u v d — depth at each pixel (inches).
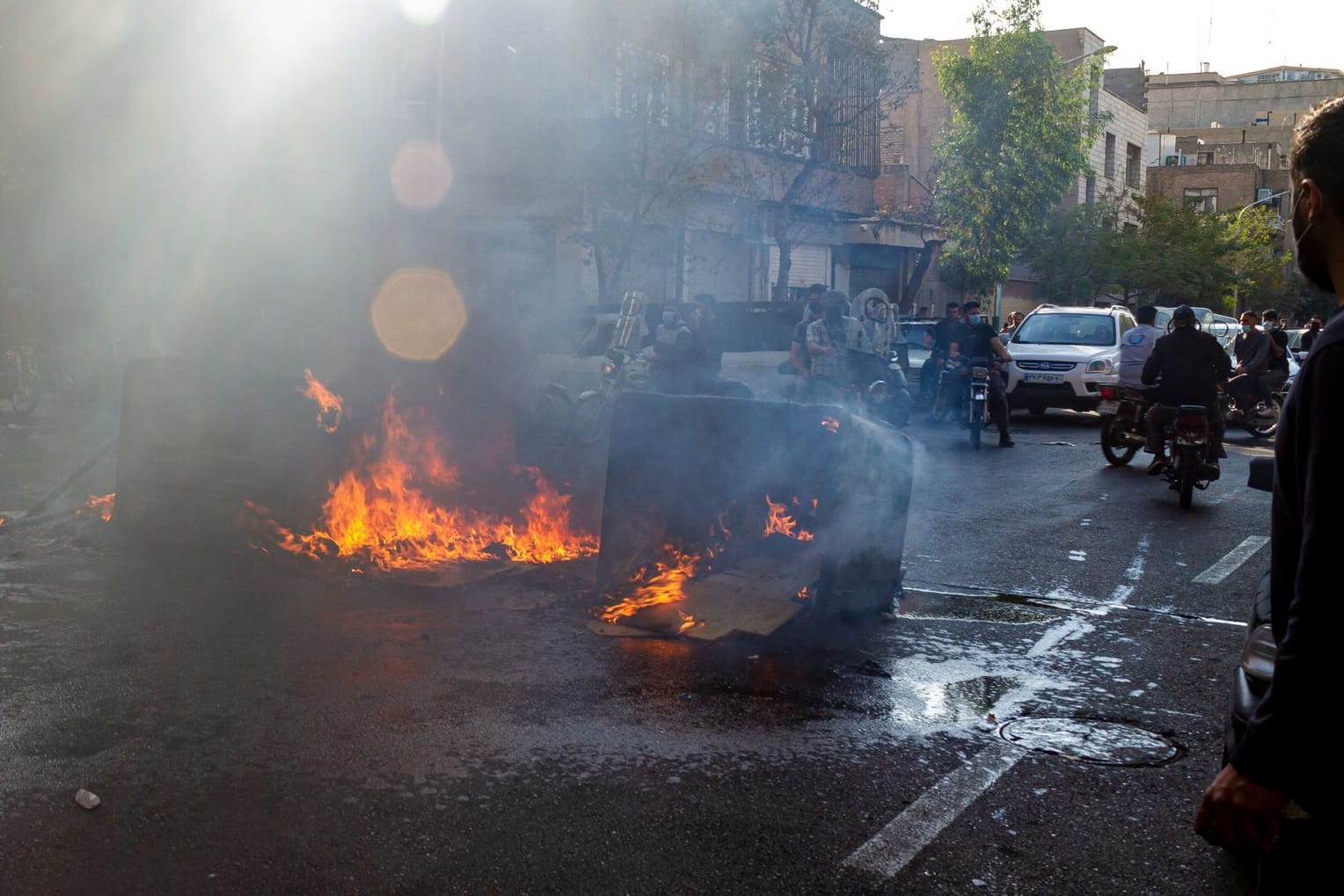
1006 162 1259.2
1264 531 383.2
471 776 163.8
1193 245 1726.1
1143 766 175.6
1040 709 201.3
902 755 177.3
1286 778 66.4
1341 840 67.9
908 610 267.9
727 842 145.7
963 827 152.5
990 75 1257.4
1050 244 1604.3
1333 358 66.5
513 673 210.1
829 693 205.5
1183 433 429.1
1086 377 740.7
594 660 218.7
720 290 1035.3
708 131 892.6
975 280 1325.0
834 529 251.8
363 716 185.6
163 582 267.4
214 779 159.6
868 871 139.3
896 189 1357.0
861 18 954.1
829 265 1234.0
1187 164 3061.0
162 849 139.1
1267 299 2266.2
